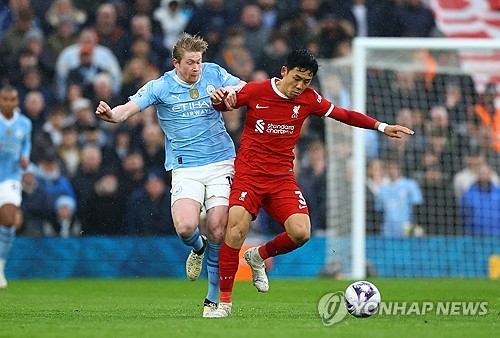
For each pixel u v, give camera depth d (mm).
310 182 53562
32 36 56875
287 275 50500
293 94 24578
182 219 24391
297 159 54094
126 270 49875
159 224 51500
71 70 56031
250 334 19328
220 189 25156
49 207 51469
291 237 24859
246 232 24531
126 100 56281
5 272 48906
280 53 58500
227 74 26078
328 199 53688
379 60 53562
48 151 52312
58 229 51656
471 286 40375
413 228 54250
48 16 57469
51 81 56094
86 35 56656
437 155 55719
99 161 52656
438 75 57375
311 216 53250
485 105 57500
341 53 59812
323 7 60531
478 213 54969
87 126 53406
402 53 54281
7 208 40406
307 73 24281
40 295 36062
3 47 56750
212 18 58688
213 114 25609
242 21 58750
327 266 50875
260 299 33469
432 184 55250
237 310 27547
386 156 54719
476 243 52781
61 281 46219
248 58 57594
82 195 52188
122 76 56750
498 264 52781
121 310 28047
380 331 20109
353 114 25891
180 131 25406
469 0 63531
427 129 56031
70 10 57594
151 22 58188
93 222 52125
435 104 56938
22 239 49250
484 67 57938
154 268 50062
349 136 52594
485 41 47094
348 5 61094
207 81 25688
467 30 63156
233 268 24453
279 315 25406
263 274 26844
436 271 52031
